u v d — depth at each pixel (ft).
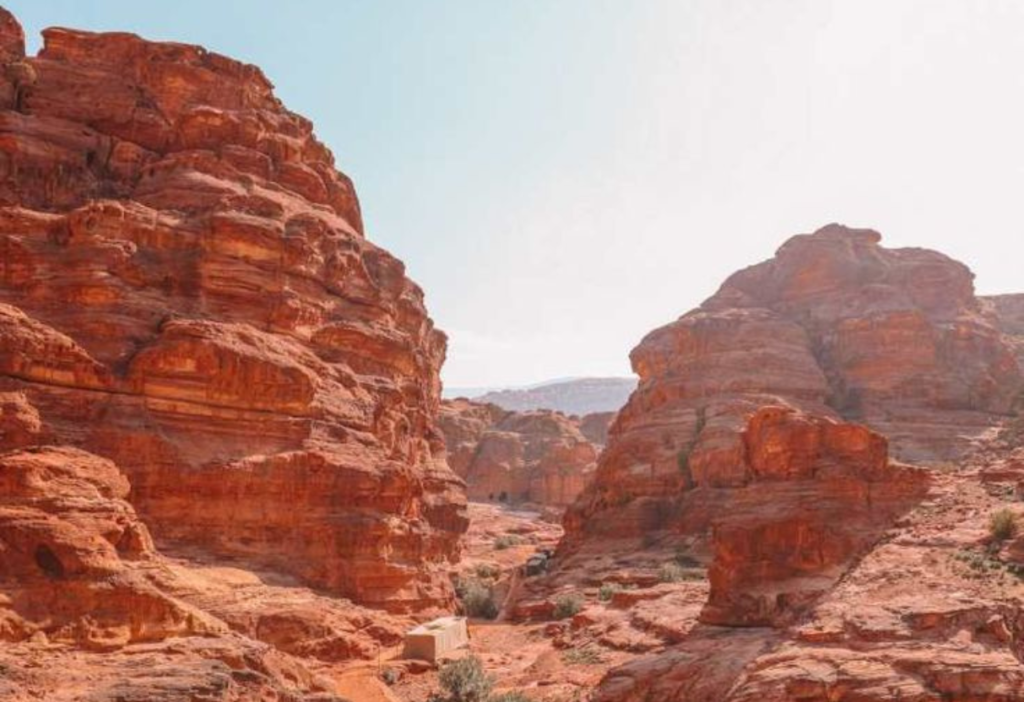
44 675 63.41
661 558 186.60
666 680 84.12
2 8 145.48
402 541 136.36
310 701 71.82
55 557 73.00
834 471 101.45
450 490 176.55
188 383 113.80
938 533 94.53
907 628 75.82
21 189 128.16
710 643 89.92
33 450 86.12
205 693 63.05
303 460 121.19
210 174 139.23
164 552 105.91
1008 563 85.76
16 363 102.47
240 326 122.62
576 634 128.77
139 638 73.92
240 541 113.80
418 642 117.08
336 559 123.34
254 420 118.93
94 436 104.32
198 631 77.87
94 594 72.95
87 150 136.98
